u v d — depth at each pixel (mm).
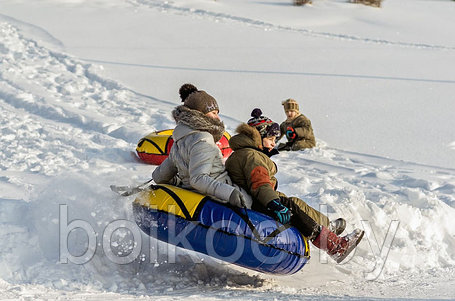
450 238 11742
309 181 14578
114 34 35000
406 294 8023
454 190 14977
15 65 27188
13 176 13461
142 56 30719
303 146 18938
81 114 20625
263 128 9086
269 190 8531
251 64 29984
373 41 38094
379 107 24266
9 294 7270
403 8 50000
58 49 30969
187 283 8844
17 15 37656
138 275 8867
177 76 27547
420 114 23547
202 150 8492
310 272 9719
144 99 24250
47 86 24672
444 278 9625
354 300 7355
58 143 17281
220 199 8500
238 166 8758
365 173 16562
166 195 8641
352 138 20625
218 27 38188
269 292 8398
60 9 40406
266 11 44906
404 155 19031
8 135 17609
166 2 44500
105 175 10211
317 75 28578
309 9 46562
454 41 39562
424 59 33312
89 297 7402
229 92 25344
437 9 50938
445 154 19266
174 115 8836
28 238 9008
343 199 11852
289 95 25328
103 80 26188
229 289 8531
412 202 12695
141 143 16109
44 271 8406
